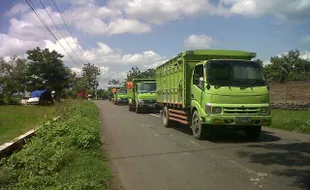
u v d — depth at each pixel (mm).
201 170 7191
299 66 67562
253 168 7121
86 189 5520
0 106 37781
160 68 16984
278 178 6320
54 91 50062
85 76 90250
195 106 11375
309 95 24797
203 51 12211
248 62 11047
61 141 9492
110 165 8078
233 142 10555
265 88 10469
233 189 5805
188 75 12359
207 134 11227
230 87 10320
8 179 6441
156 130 14508
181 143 10719
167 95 15312
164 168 7555
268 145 9797
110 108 36281
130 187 6254
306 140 10578
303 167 7059
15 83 48625
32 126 14836
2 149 8500
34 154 8047
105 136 12984
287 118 15695
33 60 48750
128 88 31984
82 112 20297
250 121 10195
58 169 7145
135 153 9414
